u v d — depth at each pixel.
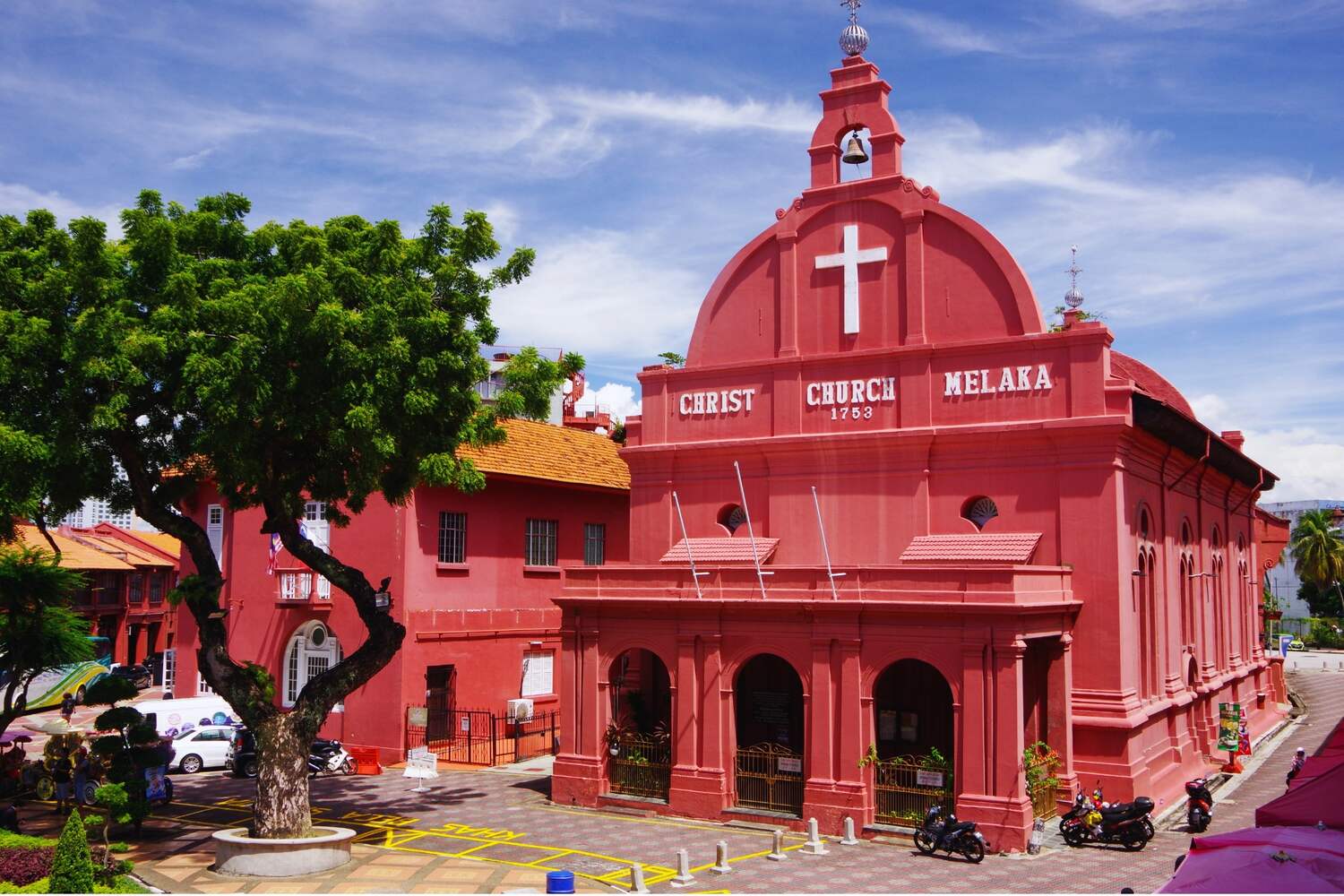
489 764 33.50
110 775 24.47
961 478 28.16
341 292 21.48
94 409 20.44
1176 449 30.33
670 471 32.06
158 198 22.92
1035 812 23.77
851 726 24.62
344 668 23.05
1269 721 42.59
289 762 22.25
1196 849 14.14
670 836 24.34
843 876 20.94
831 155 30.94
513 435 40.81
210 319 20.84
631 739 27.88
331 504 24.77
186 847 23.28
